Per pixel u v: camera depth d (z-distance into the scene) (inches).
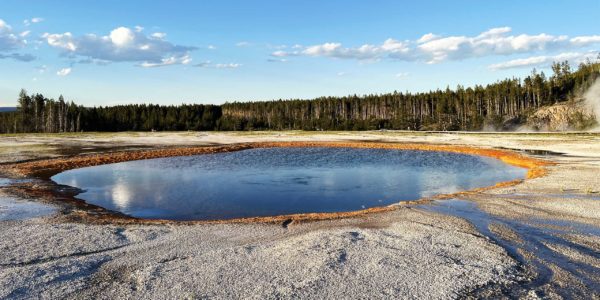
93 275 382.9
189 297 332.5
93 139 2783.0
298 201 875.4
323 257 418.0
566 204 675.4
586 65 5708.7
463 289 345.7
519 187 855.1
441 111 4945.9
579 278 373.1
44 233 524.4
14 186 949.8
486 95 5098.4
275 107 6289.4
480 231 527.5
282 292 339.0
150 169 1402.6
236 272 383.6
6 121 4840.1
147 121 5068.9
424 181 1144.8
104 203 836.0
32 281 364.5
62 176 1224.2
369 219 603.5
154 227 564.1
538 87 4918.8
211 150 2047.2
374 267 392.8
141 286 354.0
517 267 398.0
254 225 575.5
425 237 495.2
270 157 1822.1
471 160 1654.8
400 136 3157.0
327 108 6063.0
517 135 2947.8
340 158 1774.1
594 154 1541.6
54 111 4717.0
